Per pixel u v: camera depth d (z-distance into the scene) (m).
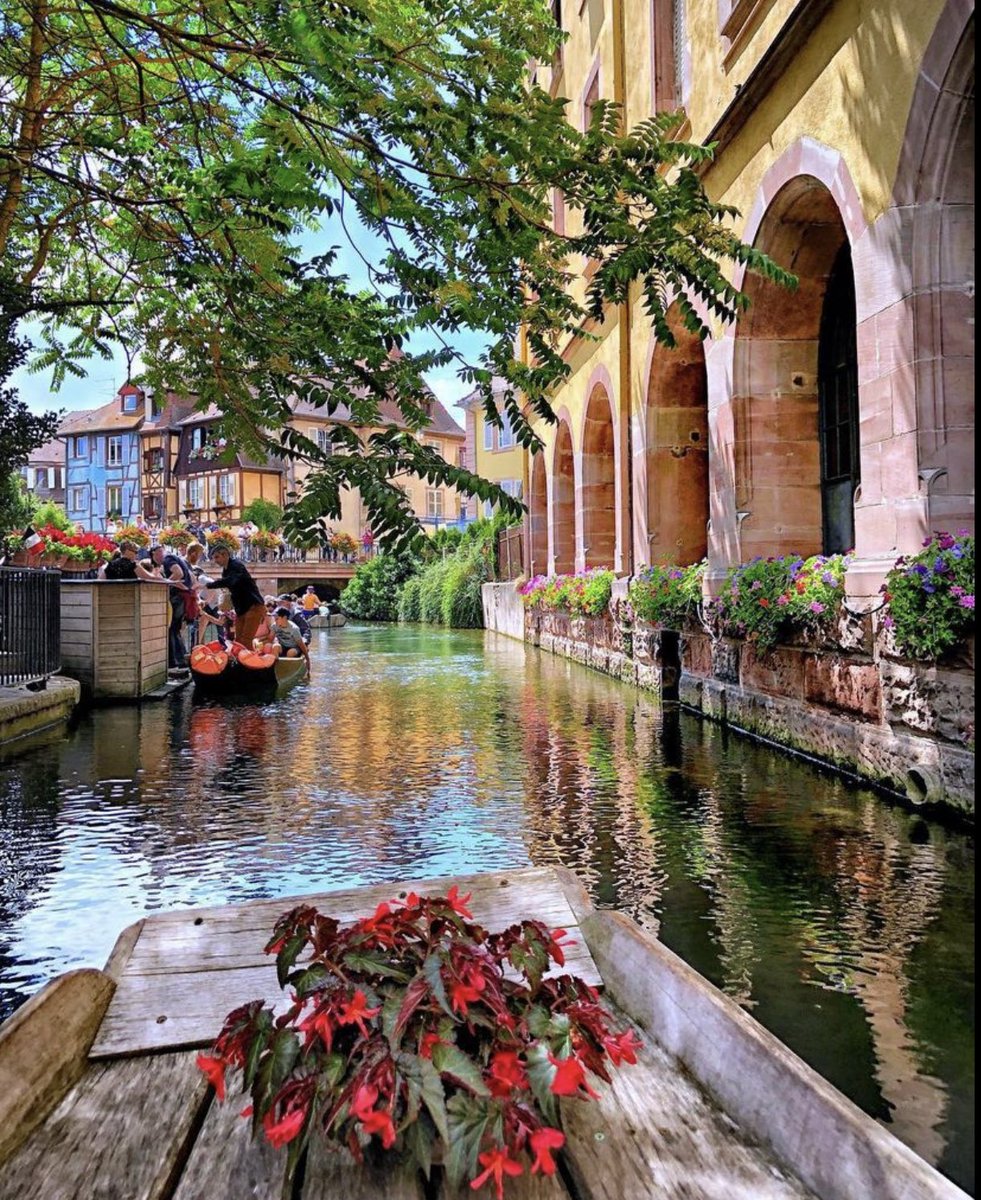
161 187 3.98
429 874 4.14
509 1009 1.38
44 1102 1.47
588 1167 1.29
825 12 6.41
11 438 8.27
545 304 3.54
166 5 4.30
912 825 4.83
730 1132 1.37
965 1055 2.50
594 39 14.45
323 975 1.40
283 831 4.93
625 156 3.25
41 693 8.76
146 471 58.41
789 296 8.00
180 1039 1.70
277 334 3.39
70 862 4.38
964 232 5.30
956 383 5.32
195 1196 1.24
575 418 16.52
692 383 11.41
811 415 8.20
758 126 7.69
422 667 15.30
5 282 4.89
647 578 11.01
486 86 3.12
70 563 16.06
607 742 7.68
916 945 3.25
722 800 5.48
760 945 3.28
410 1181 1.25
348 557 42.94
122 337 4.36
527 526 21.73
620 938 1.96
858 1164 1.20
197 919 2.07
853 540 7.76
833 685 6.28
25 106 4.56
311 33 2.75
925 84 5.28
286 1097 1.27
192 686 12.39
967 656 4.68
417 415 3.45
